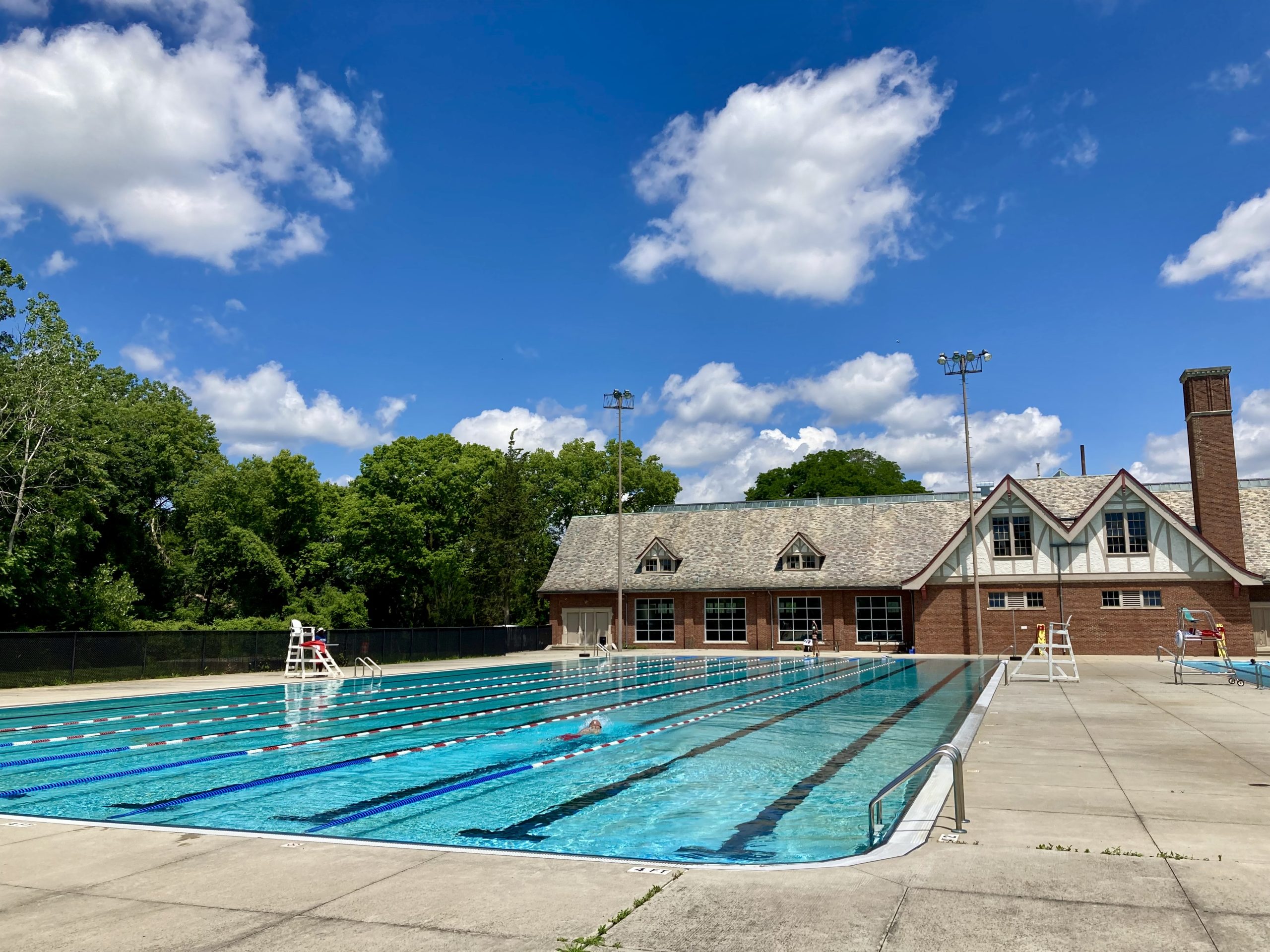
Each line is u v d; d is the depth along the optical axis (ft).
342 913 18.56
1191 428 133.90
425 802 34.81
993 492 139.44
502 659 140.97
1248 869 20.92
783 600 161.68
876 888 19.71
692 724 59.26
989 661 124.57
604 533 186.19
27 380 120.88
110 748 49.67
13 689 82.23
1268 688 72.79
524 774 41.04
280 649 109.19
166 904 19.29
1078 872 20.77
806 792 36.60
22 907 19.21
